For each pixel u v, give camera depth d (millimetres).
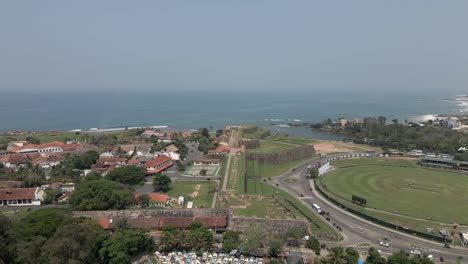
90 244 99938
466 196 171250
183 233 112812
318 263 97625
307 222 129375
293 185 189750
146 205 146250
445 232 127625
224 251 111188
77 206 136750
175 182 182250
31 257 92812
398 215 145875
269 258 108000
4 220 92562
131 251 105188
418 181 195250
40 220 114062
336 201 161500
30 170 189625
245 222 131375
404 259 99812
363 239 125938
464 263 109312
